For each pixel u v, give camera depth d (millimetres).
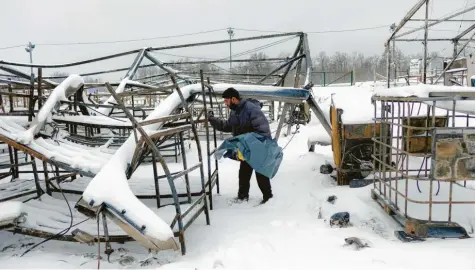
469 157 3170
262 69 17109
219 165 7492
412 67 20688
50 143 4086
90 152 4016
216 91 5281
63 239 3377
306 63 6520
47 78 6844
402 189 4418
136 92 3268
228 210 4594
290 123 9508
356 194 4648
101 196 3010
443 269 2697
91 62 7668
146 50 7945
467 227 3355
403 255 2992
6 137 3664
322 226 3916
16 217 3375
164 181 5324
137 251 3494
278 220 4137
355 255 3072
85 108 5699
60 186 4836
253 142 4461
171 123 4430
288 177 5992
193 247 3484
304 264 2973
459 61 13117
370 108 5320
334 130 5488
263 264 3021
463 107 3531
